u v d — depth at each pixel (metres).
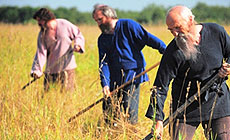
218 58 5.84
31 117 8.28
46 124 7.88
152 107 6.05
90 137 7.61
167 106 9.06
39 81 12.16
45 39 10.94
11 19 55.34
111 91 8.84
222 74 5.75
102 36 8.59
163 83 5.97
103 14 8.27
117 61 8.52
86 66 15.35
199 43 5.75
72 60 11.04
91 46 18.36
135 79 8.52
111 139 7.74
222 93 5.98
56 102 9.14
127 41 8.41
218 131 6.02
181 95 6.18
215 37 5.82
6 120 8.40
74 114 8.74
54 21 10.91
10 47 12.84
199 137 7.15
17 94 9.58
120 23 8.41
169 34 19.72
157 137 5.98
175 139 6.11
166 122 6.05
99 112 8.85
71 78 10.98
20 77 11.32
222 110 6.01
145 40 8.38
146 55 14.92
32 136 7.46
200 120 6.05
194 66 5.82
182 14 5.56
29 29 17.53
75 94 9.52
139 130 8.05
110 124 8.19
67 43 10.96
